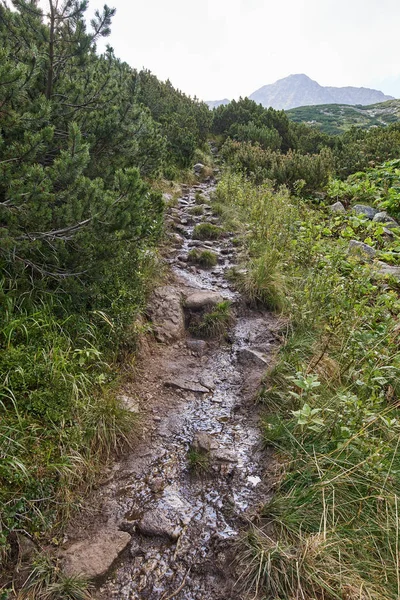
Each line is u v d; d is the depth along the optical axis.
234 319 5.52
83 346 3.88
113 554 2.49
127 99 5.67
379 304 5.12
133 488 3.04
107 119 4.91
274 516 2.71
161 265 6.44
